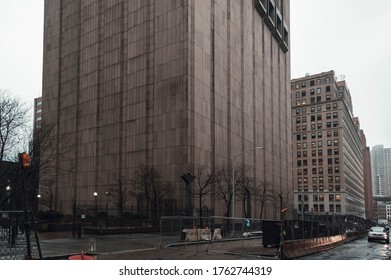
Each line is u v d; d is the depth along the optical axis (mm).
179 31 51531
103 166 59469
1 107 33594
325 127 135875
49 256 16625
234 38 63531
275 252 21484
